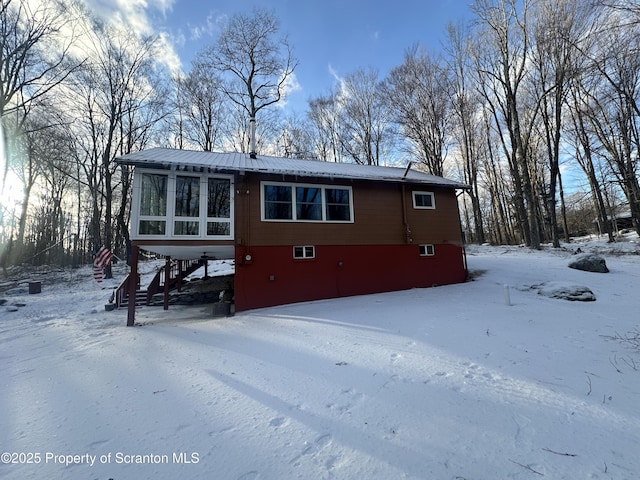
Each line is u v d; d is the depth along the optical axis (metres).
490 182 31.06
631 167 17.70
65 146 18.78
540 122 22.16
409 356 4.60
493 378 3.79
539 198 27.81
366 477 2.16
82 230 29.75
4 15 15.10
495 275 11.80
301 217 10.35
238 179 9.67
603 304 7.60
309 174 9.85
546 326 5.97
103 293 13.70
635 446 2.45
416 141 25.84
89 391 3.75
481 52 20.61
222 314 9.29
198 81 23.41
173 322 8.37
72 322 8.98
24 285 15.49
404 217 11.73
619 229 27.33
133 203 8.39
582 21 15.55
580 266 11.33
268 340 5.79
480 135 27.31
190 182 9.12
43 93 16.03
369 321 6.78
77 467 2.33
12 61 16.03
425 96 24.31
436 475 2.18
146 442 2.64
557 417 2.91
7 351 6.02
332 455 2.41
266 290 9.57
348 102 28.73
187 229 8.89
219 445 2.57
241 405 3.28
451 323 6.29
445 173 31.58
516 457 2.35
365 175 10.87
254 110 23.55
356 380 3.85
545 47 17.83
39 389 3.87
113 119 19.66
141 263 21.28
